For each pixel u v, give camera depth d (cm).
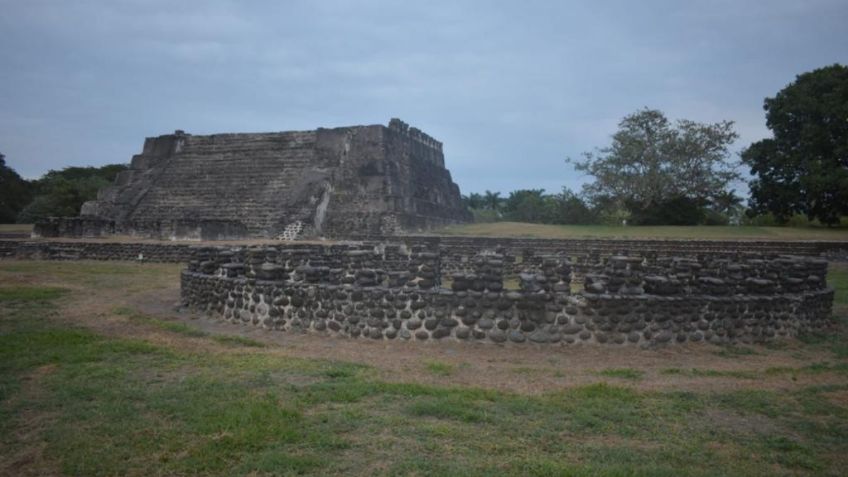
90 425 657
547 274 1223
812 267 1480
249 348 1066
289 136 4609
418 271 1200
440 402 737
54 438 621
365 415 695
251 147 4628
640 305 1134
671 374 938
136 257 2822
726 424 699
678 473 555
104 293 1748
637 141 5112
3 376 839
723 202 5291
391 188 4112
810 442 650
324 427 654
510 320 1119
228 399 741
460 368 945
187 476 545
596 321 1126
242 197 4212
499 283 1138
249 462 566
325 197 4041
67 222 3416
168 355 969
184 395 755
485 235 3800
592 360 1029
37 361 912
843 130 4347
